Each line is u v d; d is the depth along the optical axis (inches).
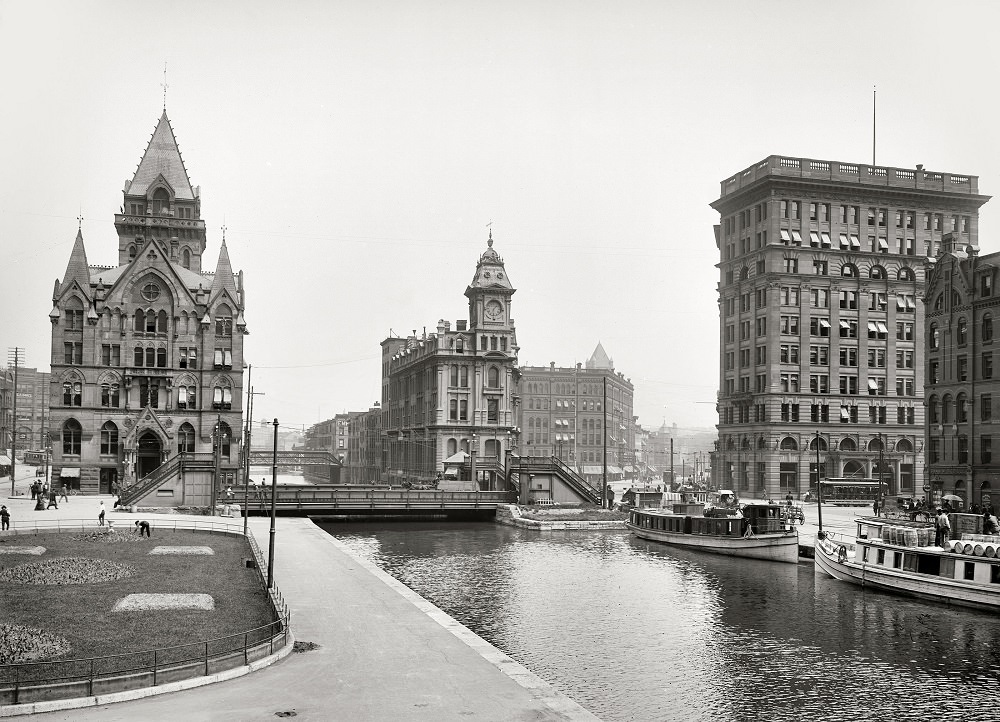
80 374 4163.4
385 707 1035.9
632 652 1614.2
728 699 1338.6
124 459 4104.3
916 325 5236.2
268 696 1066.1
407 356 6048.2
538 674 1470.2
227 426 4291.3
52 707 982.4
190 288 4377.5
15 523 2778.1
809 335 5054.1
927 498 3858.3
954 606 2018.9
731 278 5521.7
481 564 2667.3
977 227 5369.1
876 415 5137.8
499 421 5068.9
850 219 5196.9
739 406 5300.2
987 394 3599.9
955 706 1306.6
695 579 2413.9
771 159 5103.3
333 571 2050.9
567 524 3646.7
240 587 1784.0
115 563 2026.3
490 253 5206.7
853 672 1483.8
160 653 1230.3
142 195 4756.4
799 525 3380.9
